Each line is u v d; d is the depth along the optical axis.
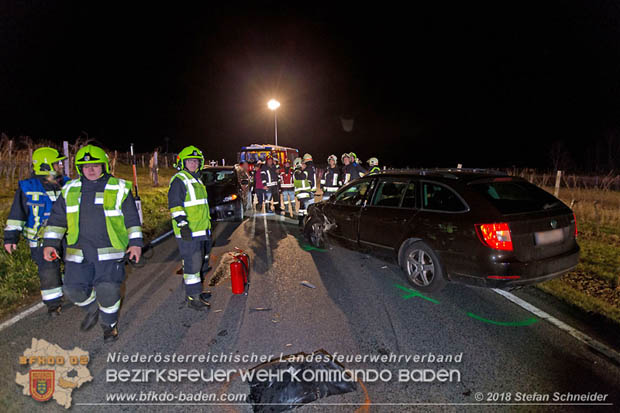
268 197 11.07
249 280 5.07
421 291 4.55
